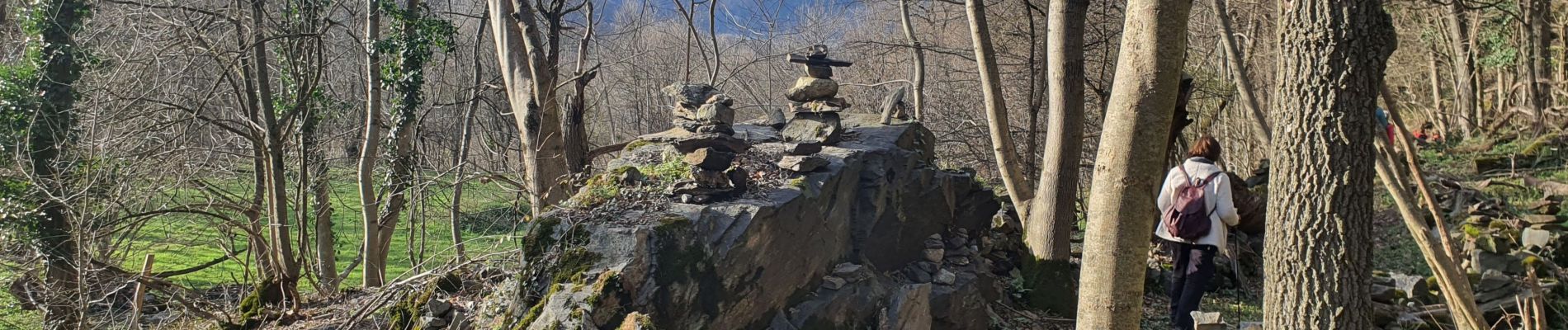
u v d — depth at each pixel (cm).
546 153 1001
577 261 496
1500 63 2127
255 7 1426
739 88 2373
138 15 1387
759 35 2136
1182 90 774
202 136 1540
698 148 621
